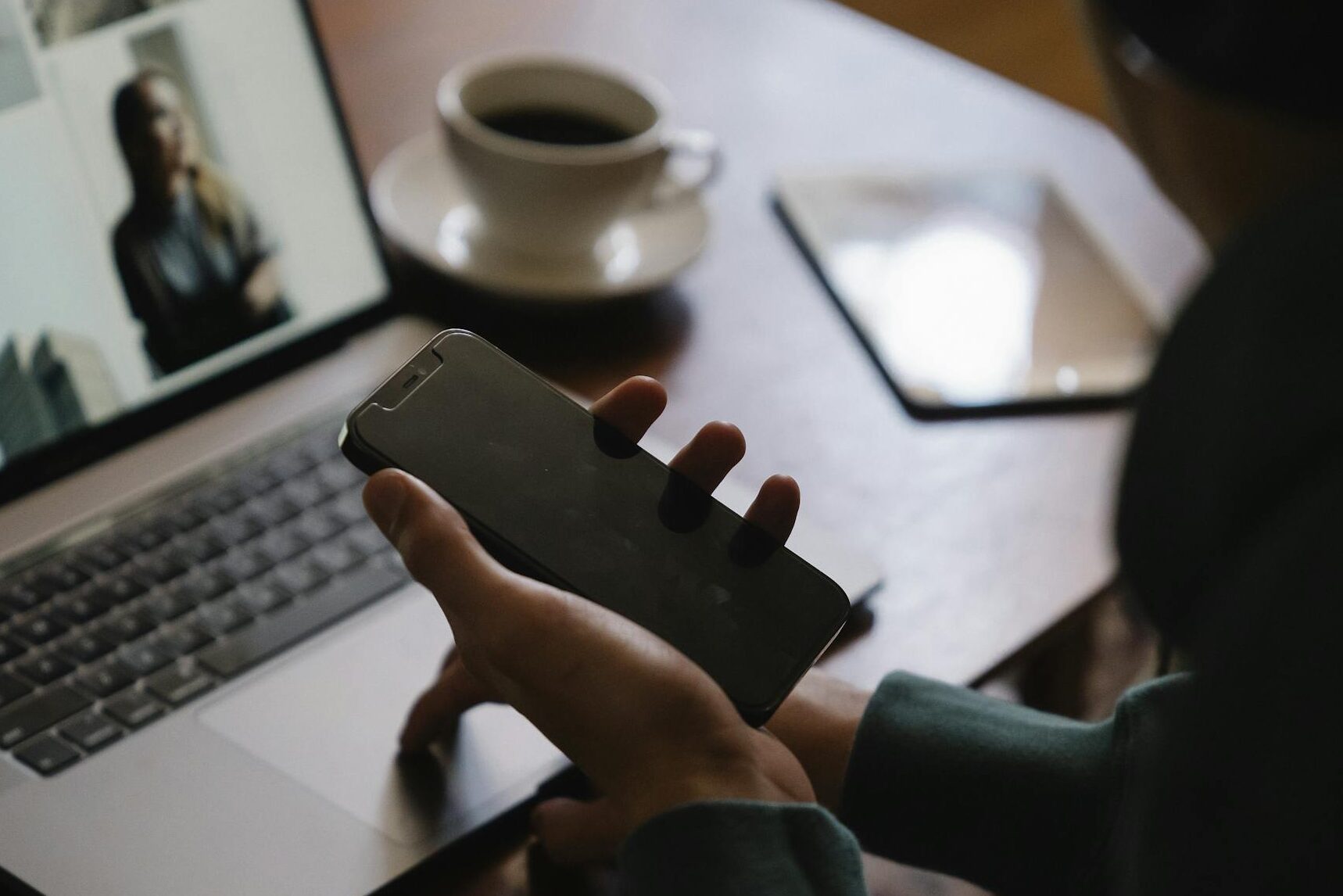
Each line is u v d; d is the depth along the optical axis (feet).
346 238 2.31
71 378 2.01
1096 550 2.18
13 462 1.95
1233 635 0.87
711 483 1.54
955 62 3.41
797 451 2.27
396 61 3.01
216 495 2.02
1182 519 0.90
